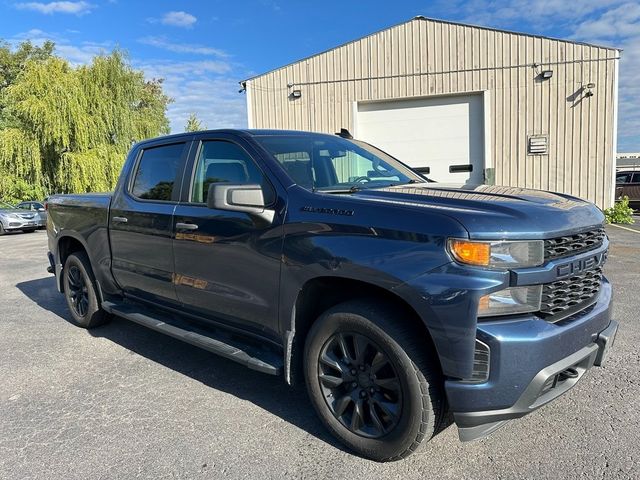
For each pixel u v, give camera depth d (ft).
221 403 11.20
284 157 10.82
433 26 44.19
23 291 23.66
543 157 43.14
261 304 10.13
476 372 7.39
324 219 8.99
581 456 8.61
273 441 9.52
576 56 41.65
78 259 16.56
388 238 8.13
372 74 45.91
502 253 7.39
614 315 16.21
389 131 46.39
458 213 7.79
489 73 43.39
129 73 82.53
